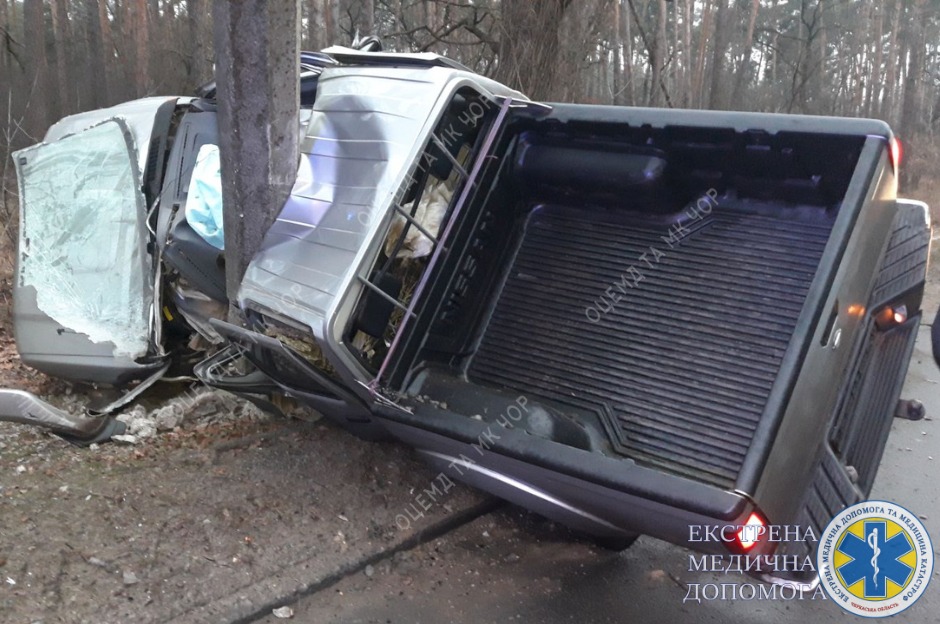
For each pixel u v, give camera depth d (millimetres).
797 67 24047
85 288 4852
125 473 3930
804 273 3145
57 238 5023
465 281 3652
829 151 3057
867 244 2945
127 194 4824
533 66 9195
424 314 3465
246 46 3695
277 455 4230
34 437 4293
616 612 3277
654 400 3150
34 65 12234
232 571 3234
